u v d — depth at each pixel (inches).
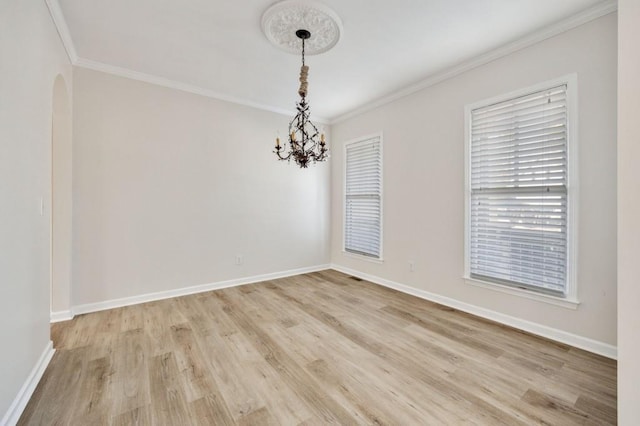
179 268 146.4
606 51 87.1
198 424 62.3
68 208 116.6
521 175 106.8
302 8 87.6
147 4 86.5
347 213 193.5
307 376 79.6
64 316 115.6
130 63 123.3
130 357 88.7
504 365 84.6
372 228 174.1
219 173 157.6
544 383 76.3
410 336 103.1
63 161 115.7
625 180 51.8
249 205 168.9
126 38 104.7
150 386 74.8
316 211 198.2
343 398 70.7
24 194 67.1
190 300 140.1
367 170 176.9
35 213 73.9
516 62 107.1
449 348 94.5
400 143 154.1
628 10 51.3
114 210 129.1
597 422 62.9
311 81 140.6
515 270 109.3
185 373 80.7
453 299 129.8
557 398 70.6
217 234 157.9
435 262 137.1
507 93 109.5
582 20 90.7
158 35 102.8
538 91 101.5
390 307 131.2
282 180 181.8
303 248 192.7
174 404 68.3
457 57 117.6
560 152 96.9
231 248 162.9
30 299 71.0
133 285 134.1
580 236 92.9
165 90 140.6
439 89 133.9
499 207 113.6
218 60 120.4
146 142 136.2
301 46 108.7
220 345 96.5
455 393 72.6
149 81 135.9
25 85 67.3
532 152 103.7
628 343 51.4
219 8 88.5
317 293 151.6
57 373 80.0
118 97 129.1
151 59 119.8
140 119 134.5
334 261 203.9
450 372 81.4
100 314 121.8
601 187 88.8
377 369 83.0
